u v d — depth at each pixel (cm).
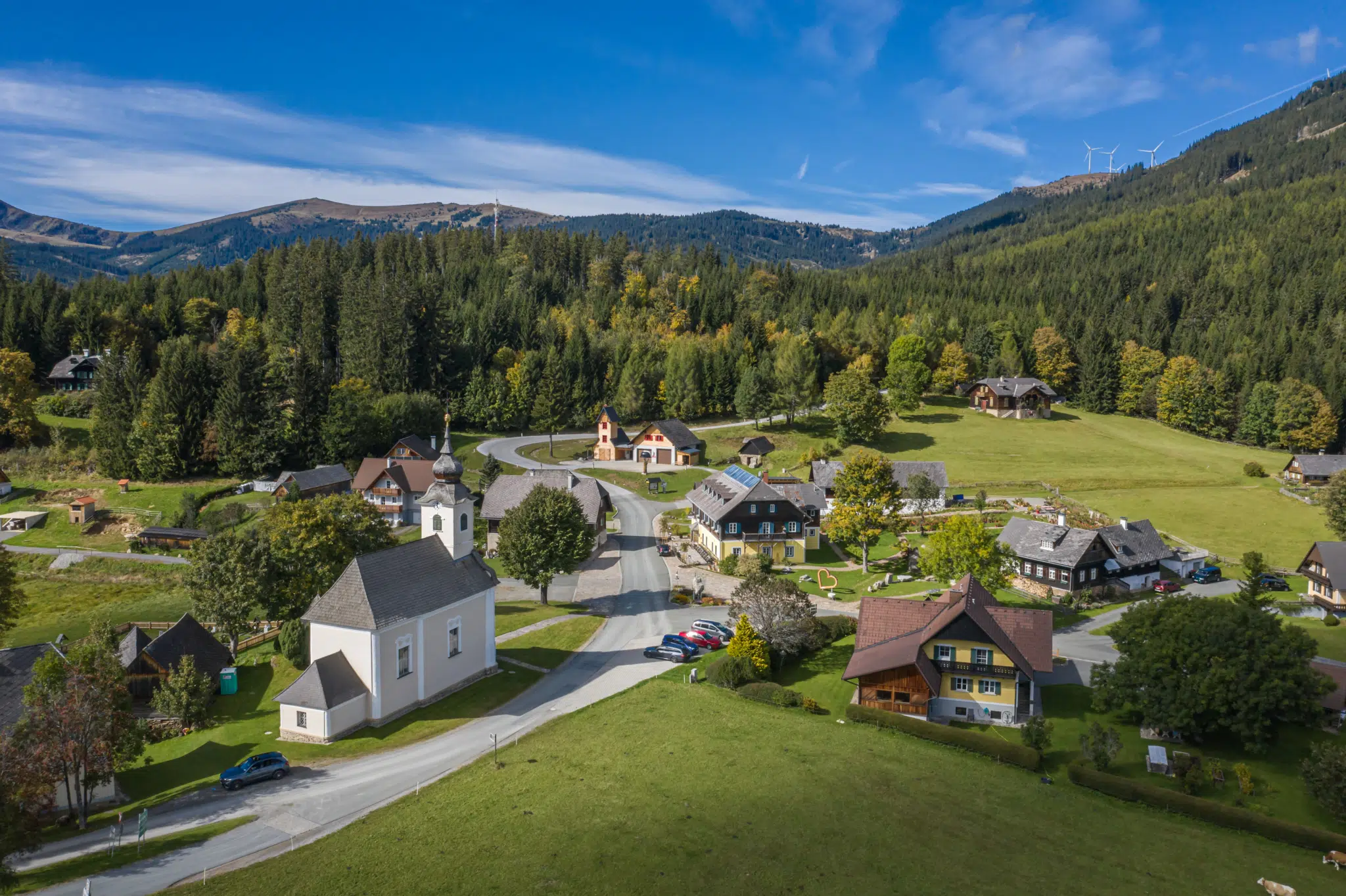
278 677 6644
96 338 18238
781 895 3462
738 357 19388
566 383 18288
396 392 17162
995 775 4828
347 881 3572
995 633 5981
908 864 3738
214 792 4606
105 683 4634
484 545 10469
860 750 5028
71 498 12288
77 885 3603
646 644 7194
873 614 6506
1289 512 11819
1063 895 3556
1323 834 4156
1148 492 12850
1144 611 5853
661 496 13275
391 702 5631
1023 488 13138
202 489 12769
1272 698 5084
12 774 3916
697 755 4866
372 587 5625
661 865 3666
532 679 6425
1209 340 19762
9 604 7312
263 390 14225
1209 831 4316
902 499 12181
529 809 4212
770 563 9481
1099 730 4966
